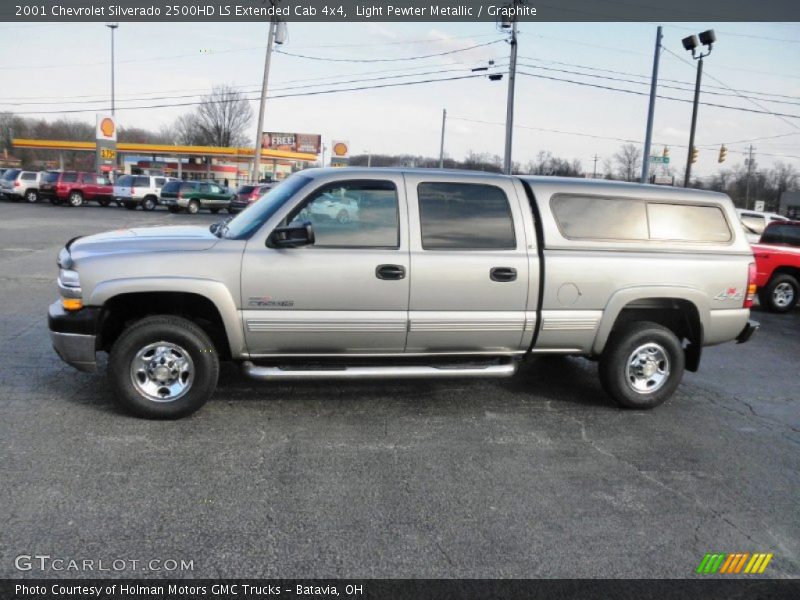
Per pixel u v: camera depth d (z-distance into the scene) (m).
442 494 3.79
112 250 4.65
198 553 3.08
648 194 5.48
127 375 4.62
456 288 4.93
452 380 6.14
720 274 5.49
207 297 4.58
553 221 5.20
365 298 4.80
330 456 4.26
